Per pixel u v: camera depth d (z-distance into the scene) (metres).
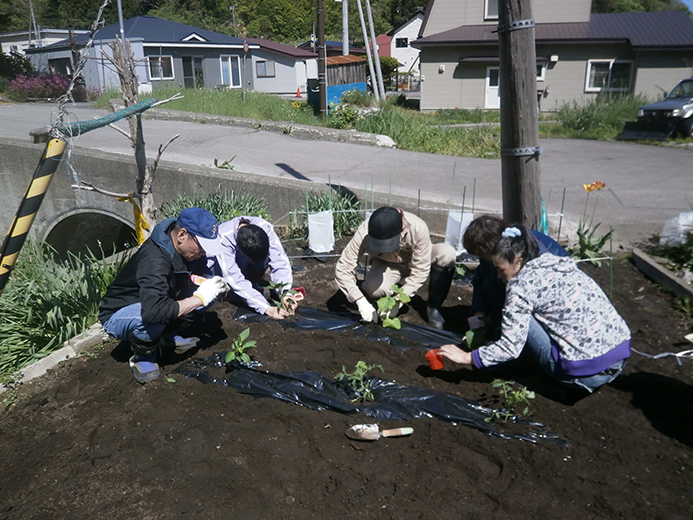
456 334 4.06
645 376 3.50
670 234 5.44
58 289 4.58
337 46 45.41
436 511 2.55
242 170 8.98
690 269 4.86
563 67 22.44
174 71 30.91
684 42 20.70
